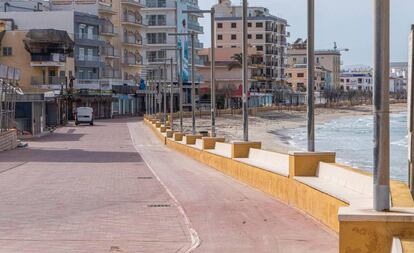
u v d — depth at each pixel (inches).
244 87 978.1
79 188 811.4
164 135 2044.8
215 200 703.1
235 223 557.6
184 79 4475.9
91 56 4037.9
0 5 4158.5
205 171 1098.1
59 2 4276.6
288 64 6471.5
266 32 5521.7
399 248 305.9
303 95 6097.4
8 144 1628.9
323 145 2659.9
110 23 4279.0
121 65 4503.0
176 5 4859.7
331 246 457.4
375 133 348.5
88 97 3887.8
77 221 562.3
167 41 4916.3
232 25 5482.3
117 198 716.0
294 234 502.3
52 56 3575.3
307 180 605.0
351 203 421.4
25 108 2162.9
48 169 1093.8
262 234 506.6
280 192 693.9
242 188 822.5
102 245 464.8
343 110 6063.0
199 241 483.2
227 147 1126.4
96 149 1713.8
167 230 526.0
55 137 2262.6
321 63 7234.3
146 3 4923.7
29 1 4192.9
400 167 1656.0
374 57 347.9
